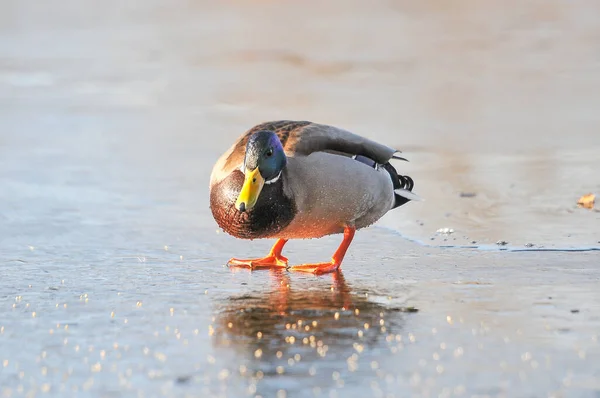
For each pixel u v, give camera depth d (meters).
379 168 11.07
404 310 9.06
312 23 35.31
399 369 7.53
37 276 10.51
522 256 10.97
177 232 12.58
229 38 32.38
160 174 16.11
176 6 40.28
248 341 8.27
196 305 9.40
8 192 14.69
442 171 15.75
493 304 9.16
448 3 39.62
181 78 26.16
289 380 7.36
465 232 12.15
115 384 7.35
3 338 8.44
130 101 23.20
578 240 11.57
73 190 14.89
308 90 24.06
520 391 7.05
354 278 10.32
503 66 26.75
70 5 39.84
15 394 7.20
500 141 18.09
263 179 9.95
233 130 19.83
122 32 34.00
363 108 21.59
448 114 20.83
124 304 9.45
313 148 10.55
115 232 12.53
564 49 29.05
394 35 32.41
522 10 37.09
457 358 7.73
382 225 12.70
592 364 7.53
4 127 20.14
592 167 15.77
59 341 8.34
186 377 7.46
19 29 34.53
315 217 10.50
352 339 8.26
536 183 14.74
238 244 12.02
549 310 8.92
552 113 20.77
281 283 10.20
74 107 22.44
